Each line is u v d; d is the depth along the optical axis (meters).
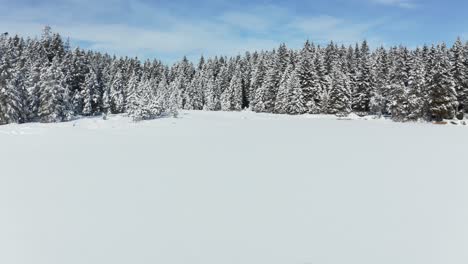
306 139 28.92
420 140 28.02
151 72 121.38
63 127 43.25
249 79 99.06
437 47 73.50
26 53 70.94
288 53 89.06
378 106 70.31
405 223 9.05
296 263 7.07
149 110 55.38
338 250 7.57
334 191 12.16
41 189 12.67
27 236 8.38
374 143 26.03
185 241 8.06
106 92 67.94
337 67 76.12
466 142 26.58
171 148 23.81
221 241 8.05
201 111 81.50
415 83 57.81
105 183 13.54
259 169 16.12
